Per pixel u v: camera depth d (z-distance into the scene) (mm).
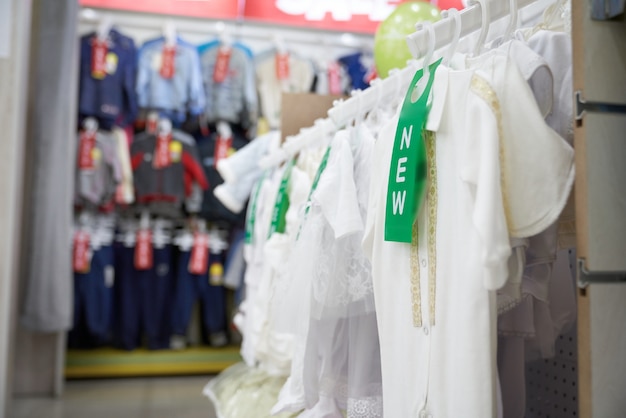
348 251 1541
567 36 1225
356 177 1619
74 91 4207
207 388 3061
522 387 1407
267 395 2473
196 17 5172
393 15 2230
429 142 1217
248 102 5121
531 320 1328
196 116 5172
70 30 4074
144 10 4977
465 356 1072
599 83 984
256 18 5066
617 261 967
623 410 945
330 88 5332
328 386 1644
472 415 1052
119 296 5043
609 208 970
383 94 1650
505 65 1073
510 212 1046
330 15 5152
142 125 5316
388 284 1304
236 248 5082
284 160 2654
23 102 3334
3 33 3039
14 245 3275
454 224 1148
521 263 1095
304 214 1770
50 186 3957
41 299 3920
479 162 1046
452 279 1142
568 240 1223
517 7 1161
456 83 1143
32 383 4250
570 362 1669
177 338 5070
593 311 950
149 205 5082
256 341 2361
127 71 4973
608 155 976
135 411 3807
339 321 1684
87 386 4535
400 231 1191
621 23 1002
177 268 5145
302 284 1687
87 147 4777
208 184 5090
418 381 1203
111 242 4949
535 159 1033
